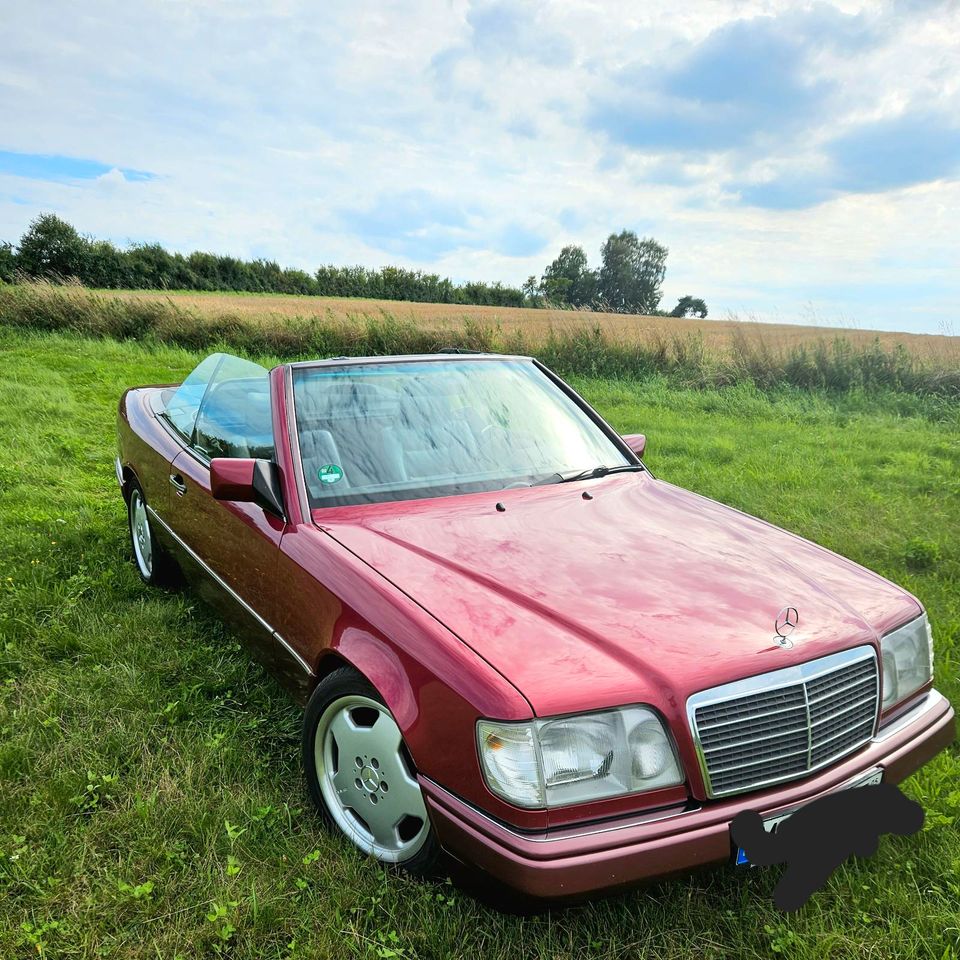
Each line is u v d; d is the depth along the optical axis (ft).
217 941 6.74
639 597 7.38
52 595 13.38
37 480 20.94
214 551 10.86
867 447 30.81
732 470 25.18
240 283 253.03
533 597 7.27
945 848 7.96
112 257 206.69
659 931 6.96
